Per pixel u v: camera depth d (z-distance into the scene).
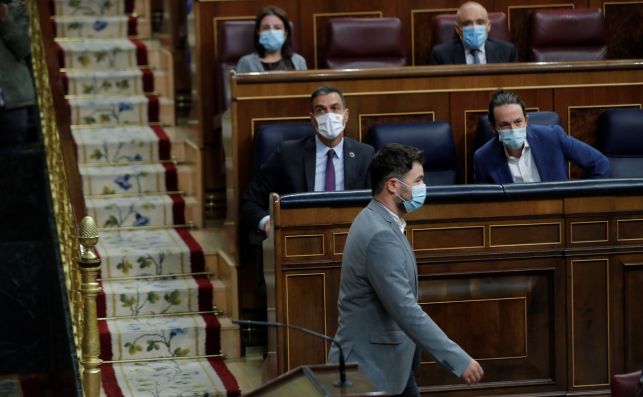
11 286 12.21
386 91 9.95
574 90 10.23
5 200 12.10
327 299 7.89
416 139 9.67
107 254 10.51
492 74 10.09
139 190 11.80
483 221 7.96
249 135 9.79
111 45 13.54
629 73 10.26
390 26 11.50
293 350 7.88
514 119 8.67
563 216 8.04
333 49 11.41
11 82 12.16
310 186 9.13
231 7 11.70
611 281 8.09
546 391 8.06
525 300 8.04
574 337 8.07
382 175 6.79
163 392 9.01
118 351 9.70
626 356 8.13
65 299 10.05
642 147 10.04
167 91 13.12
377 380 6.77
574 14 11.89
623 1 12.44
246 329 9.95
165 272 10.61
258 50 10.95
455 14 12.05
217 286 10.27
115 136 12.30
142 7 14.17
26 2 12.20
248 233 9.82
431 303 7.94
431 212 7.90
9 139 12.30
